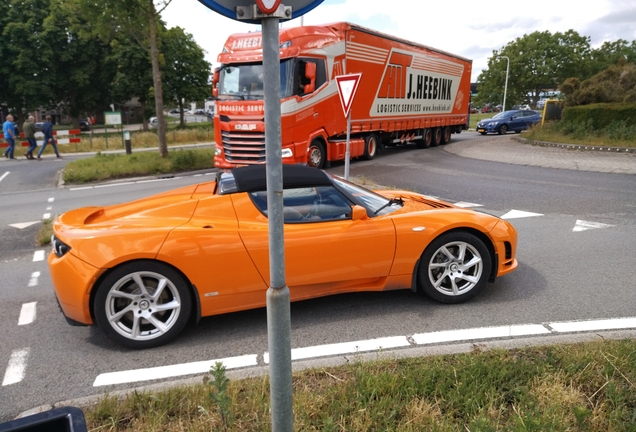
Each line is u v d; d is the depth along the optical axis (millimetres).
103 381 3184
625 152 17188
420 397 2688
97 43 41344
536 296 4457
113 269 3479
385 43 15625
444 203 4875
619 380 2797
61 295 3543
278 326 1785
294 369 3152
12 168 16906
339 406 2570
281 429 1903
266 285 3805
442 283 4355
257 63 11859
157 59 15156
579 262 5449
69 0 14523
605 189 10344
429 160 16578
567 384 2793
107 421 2584
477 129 31781
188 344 3668
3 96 39562
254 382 2902
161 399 2715
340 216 4047
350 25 13648
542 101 81562
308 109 12453
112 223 3736
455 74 22266
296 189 3979
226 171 4477
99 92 43656
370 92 15195
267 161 1643
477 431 2205
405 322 3928
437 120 21000
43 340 3828
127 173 14016
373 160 16750
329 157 13797
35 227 8023
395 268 4102
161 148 15891
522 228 7055
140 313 3580
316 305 4320
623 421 2443
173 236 3543
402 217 4133
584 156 16562
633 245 6090
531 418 2271
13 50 36812
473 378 2797
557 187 10711
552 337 3555
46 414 1325
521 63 62000
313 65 12016
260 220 3861
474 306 4246
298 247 3793
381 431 2381
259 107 11680
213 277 3643
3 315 4355
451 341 3562
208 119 70688
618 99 21766
